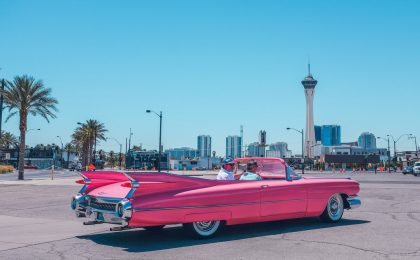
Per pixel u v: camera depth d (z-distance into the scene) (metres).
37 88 38.81
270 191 8.20
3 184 28.28
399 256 6.28
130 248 6.88
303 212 8.77
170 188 7.14
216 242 7.31
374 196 17.30
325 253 6.48
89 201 7.42
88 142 82.06
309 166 111.94
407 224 9.31
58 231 8.66
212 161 117.75
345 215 10.85
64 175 53.44
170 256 6.31
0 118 36.44
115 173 6.96
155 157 77.62
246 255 6.36
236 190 7.73
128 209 6.56
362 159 119.38
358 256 6.28
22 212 12.27
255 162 9.27
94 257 6.30
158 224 6.91
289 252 6.55
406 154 129.50
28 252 6.69
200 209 7.24
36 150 116.81
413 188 22.91
